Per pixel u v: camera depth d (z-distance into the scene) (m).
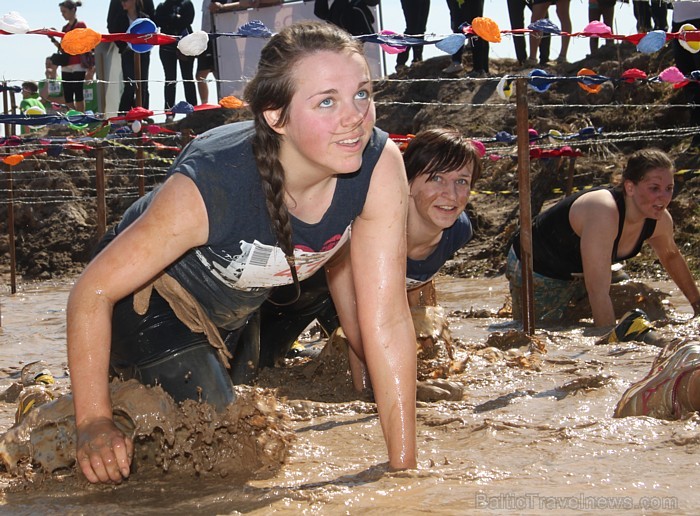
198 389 2.95
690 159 10.48
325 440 3.28
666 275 8.67
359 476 2.69
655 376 3.45
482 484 2.53
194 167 2.63
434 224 4.33
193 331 3.05
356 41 2.57
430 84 14.05
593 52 13.38
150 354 3.01
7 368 5.55
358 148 2.53
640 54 12.38
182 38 4.28
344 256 3.39
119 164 14.62
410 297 4.91
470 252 10.97
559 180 10.91
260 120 2.59
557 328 6.32
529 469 2.70
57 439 2.85
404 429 2.78
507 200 11.97
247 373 4.10
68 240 13.90
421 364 4.40
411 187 4.32
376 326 2.82
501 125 12.69
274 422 2.97
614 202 6.16
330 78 2.46
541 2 12.72
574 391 3.94
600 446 2.94
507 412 3.63
